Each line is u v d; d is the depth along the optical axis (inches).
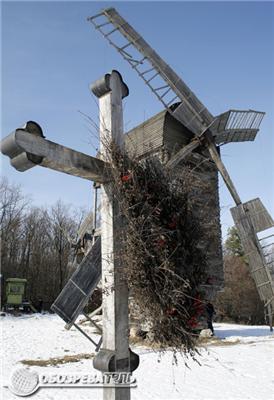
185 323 115.0
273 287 523.5
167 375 302.5
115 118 132.3
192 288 119.2
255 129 620.4
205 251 129.6
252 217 546.6
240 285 1101.1
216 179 555.8
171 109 519.8
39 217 1512.1
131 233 114.6
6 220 1398.9
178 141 523.5
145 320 118.6
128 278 113.6
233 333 603.8
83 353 408.2
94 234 600.1
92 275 133.4
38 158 108.4
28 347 441.4
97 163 123.6
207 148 541.6
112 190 122.3
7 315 888.3
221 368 329.4
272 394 252.8
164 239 115.4
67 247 1445.6
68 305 130.6
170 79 526.9
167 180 125.3
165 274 112.6
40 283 1387.8
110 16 520.4
